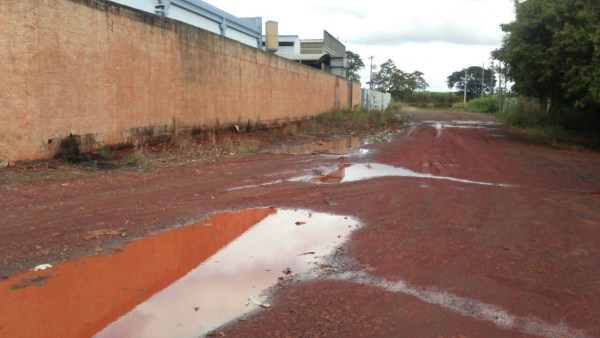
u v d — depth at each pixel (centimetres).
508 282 455
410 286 441
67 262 475
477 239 588
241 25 2456
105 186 802
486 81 9688
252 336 344
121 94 1129
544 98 2225
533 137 2030
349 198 798
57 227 572
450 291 432
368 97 4638
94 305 391
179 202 727
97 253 503
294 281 450
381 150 1527
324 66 3666
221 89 1616
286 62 2231
